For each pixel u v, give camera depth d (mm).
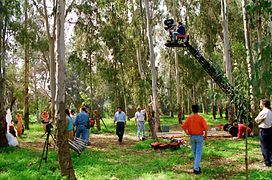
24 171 8742
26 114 26266
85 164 10344
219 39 37094
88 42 28344
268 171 8422
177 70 32250
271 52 4277
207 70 15789
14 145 14367
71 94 43562
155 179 8000
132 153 12797
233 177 8023
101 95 41562
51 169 9398
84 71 28766
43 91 39188
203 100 49906
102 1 26922
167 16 34625
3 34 20734
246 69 5352
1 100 14086
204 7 31797
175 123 33000
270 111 9164
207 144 14508
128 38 31781
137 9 26625
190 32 34344
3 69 17141
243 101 5465
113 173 8945
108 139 18594
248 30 16281
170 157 11359
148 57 35688
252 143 14297
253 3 4656
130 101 46625
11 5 19359
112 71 31375
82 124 14914
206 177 8141
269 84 4469
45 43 26922
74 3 25500
